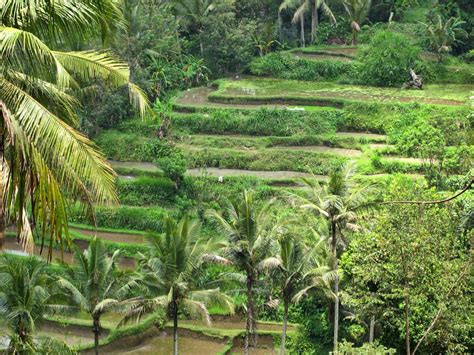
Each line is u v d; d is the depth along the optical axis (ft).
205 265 109.70
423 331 89.35
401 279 88.48
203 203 156.66
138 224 158.81
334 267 113.39
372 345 81.51
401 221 86.22
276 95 198.49
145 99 49.73
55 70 42.73
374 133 183.62
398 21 242.17
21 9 44.50
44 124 39.73
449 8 229.45
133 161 180.45
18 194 44.14
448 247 88.02
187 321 138.10
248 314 113.39
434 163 162.50
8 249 152.25
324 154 172.14
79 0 46.55
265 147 179.63
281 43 234.99
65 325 131.64
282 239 110.52
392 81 208.95
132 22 189.67
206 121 187.42
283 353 113.80
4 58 41.83
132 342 128.57
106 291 106.42
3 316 91.71
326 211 111.34
